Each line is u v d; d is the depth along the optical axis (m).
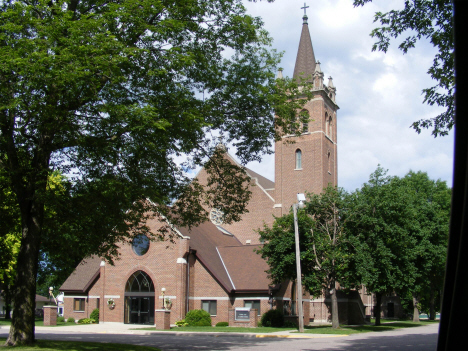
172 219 21.48
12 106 14.55
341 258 35.34
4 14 15.22
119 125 16.17
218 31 19.89
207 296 42.25
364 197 38.28
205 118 19.28
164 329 35.97
